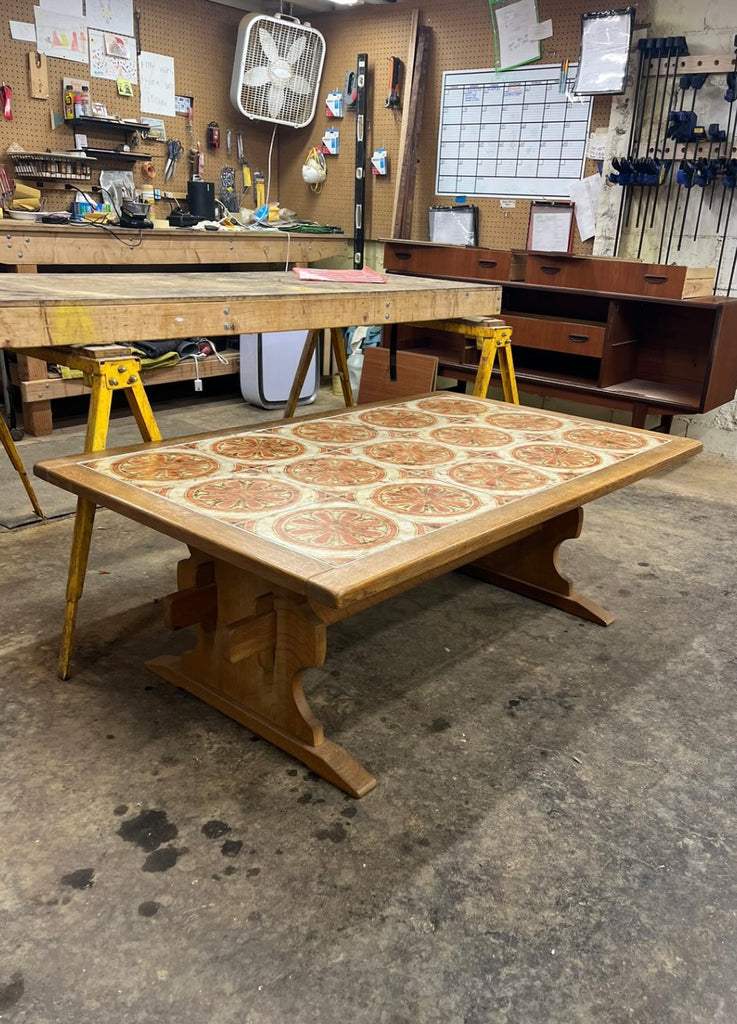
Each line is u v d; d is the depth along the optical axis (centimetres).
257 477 173
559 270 390
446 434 218
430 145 480
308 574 124
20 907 130
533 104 433
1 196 395
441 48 459
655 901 137
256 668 174
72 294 191
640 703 197
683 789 166
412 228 504
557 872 142
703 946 128
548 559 245
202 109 487
